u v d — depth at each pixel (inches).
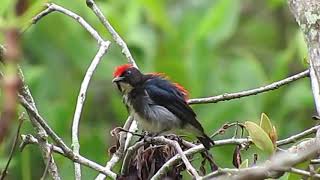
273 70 614.2
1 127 124.8
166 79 362.3
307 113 565.3
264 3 681.6
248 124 244.2
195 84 539.2
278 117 551.8
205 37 550.0
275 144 251.8
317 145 204.5
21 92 273.1
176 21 589.9
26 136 281.7
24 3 131.0
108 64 550.6
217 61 550.9
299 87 556.1
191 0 613.6
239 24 671.1
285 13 668.7
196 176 233.5
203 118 519.8
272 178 225.0
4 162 422.6
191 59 545.3
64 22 565.3
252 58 563.5
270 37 671.1
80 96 310.8
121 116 562.9
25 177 383.6
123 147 298.5
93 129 558.9
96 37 326.0
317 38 234.1
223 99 322.3
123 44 350.0
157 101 348.8
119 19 556.1
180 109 343.3
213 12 553.3
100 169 281.0
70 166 456.1
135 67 357.7
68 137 532.4
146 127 353.7
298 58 559.8
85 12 546.0
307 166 252.8
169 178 283.0
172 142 264.4
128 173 289.6
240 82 547.8
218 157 490.9
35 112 253.8
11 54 127.1
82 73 571.5
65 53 569.9
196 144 302.2
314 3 236.5
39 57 568.1
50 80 558.3
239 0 574.6
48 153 271.9
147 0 561.0
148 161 288.7
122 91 358.9
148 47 555.2
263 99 545.3
